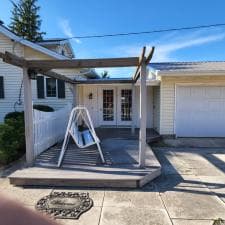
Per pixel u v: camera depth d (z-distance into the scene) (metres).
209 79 9.11
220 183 4.54
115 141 7.90
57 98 11.16
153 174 4.72
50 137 7.10
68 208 3.46
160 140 9.09
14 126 6.80
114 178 4.29
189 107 9.32
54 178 4.35
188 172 5.27
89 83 9.44
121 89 11.86
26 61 4.78
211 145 8.34
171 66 10.38
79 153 6.20
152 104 11.60
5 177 4.92
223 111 9.31
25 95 5.00
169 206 3.54
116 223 3.07
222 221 3.09
